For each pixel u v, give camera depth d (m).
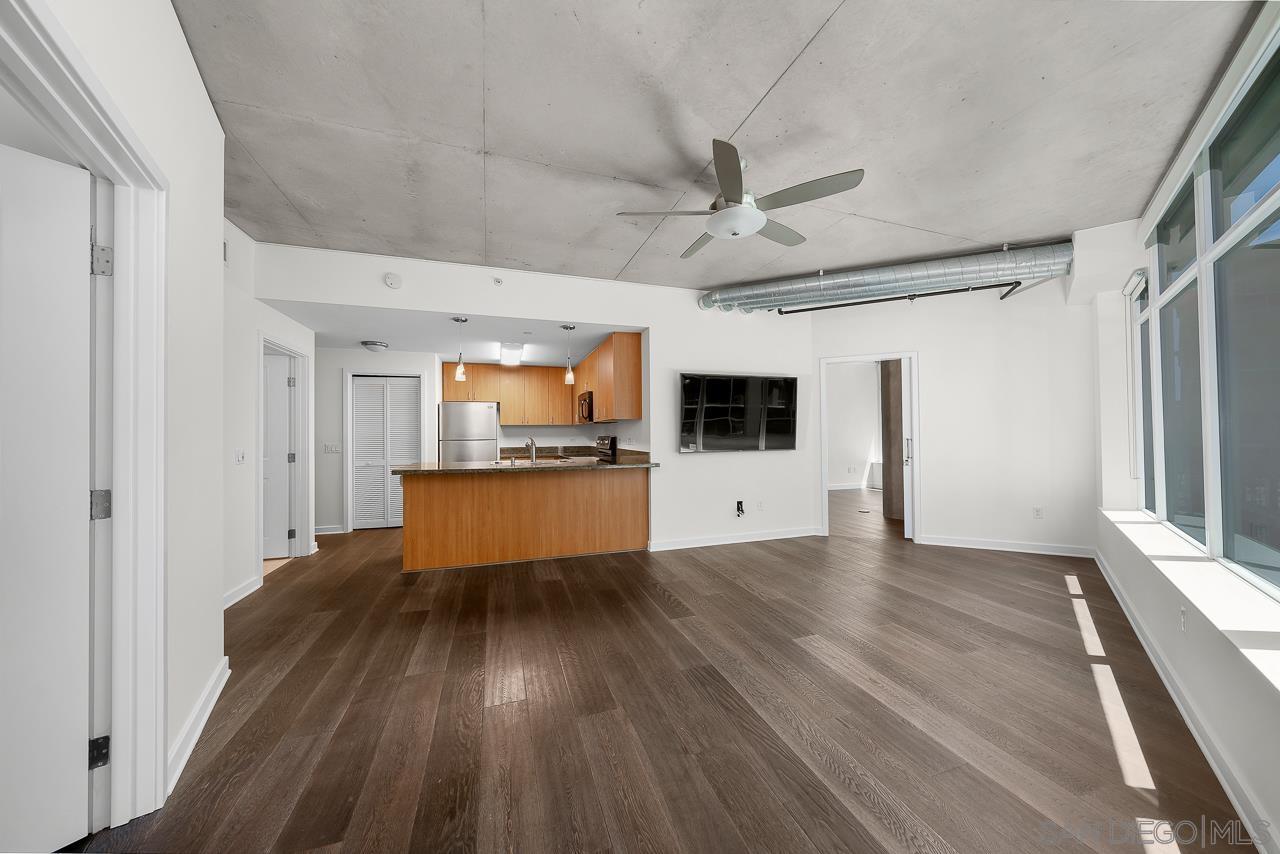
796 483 5.13
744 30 1.65
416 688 2.10
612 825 1.36
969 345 4.57
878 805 1.42
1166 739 1.71
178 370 1.59
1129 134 2.23
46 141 1.31
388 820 1.38
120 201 1.39
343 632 2.72
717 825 1.36
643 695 2.04
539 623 2.83
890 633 2.65
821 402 5.17
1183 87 1.92
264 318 3.65
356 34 1.67
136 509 1.38
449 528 4.05
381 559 4.35
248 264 3.39
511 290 4.11
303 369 4.49
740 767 1.59
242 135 2.22
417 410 5.94
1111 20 1.60
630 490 4.62
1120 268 3.29
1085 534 4.13
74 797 1.27
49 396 1.24
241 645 2.54
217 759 1.63
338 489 5.60
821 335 5.17
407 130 2.20
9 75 0.99
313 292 3.60
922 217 3.11
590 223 3.18
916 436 4.79
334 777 1.55
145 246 1.41
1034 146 2.33
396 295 3.79
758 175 2.59
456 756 1.65
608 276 4.31
